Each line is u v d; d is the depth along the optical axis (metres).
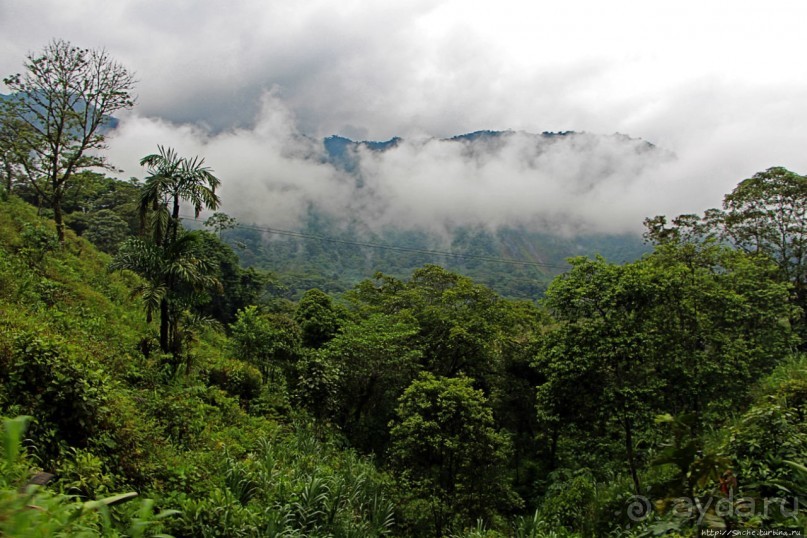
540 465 20.67
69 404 5.89
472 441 12.67
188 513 5.70
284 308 46.19
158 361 11.33
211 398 11.94
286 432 12.50
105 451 5.98
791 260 23.08
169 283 11.55
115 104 20.56
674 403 12.34
